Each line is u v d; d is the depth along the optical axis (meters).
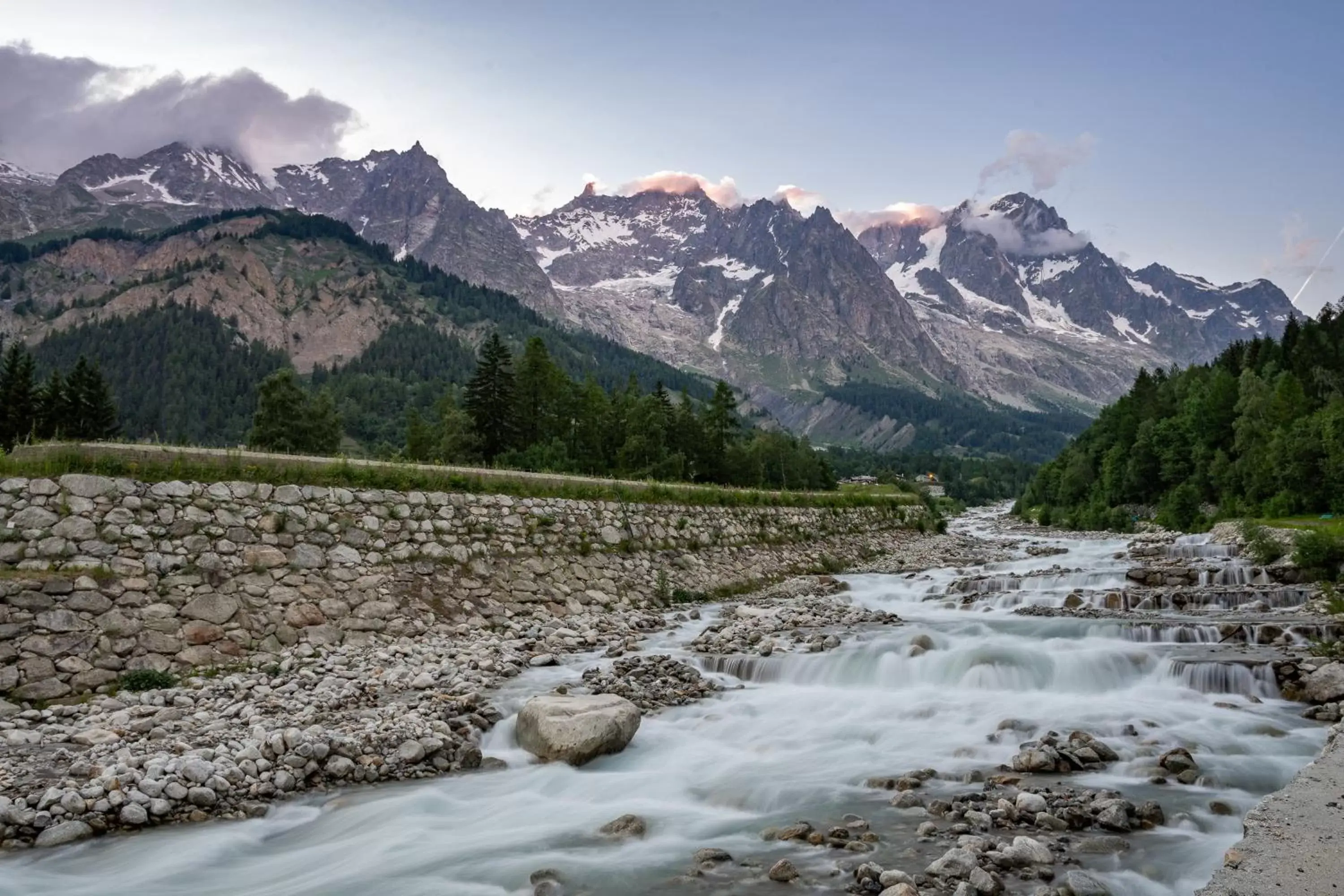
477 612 27.97
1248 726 16.08
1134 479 99.62
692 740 17.14
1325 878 8.61
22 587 19.66
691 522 41.06
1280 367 111.44
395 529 28.08
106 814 13.19
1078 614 30.08
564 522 34.12
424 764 15.88
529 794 14.66
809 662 22.33
